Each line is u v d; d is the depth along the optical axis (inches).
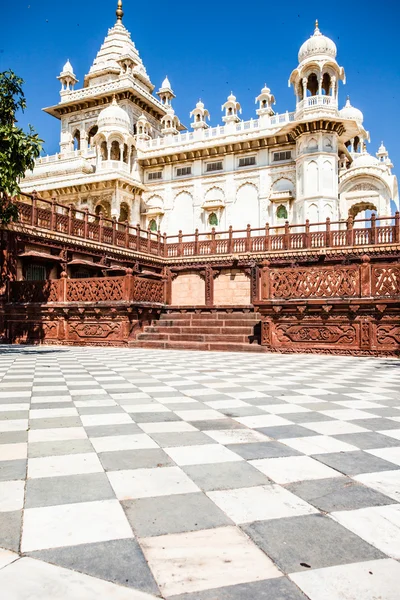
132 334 502.9
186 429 130.0
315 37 991.6
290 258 762.2
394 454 107.2
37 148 365.7
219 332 494.0
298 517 73.7
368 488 86.1
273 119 1059.9
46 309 517.7
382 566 59.7
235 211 1096.8
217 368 290.2
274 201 1035.9
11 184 361.7
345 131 1013.8
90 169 1192.8
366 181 1054.4
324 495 82.7
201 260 824.3
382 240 713.6
